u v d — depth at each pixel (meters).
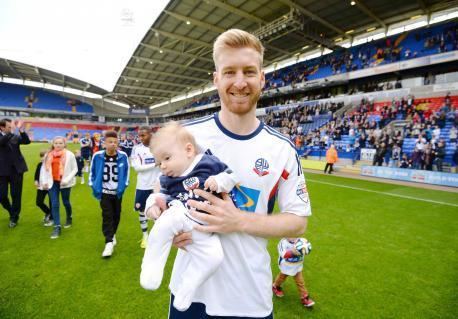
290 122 25.23
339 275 3.38
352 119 19.97
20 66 34.31
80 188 8.64
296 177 1.36
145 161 4.08
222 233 1.26
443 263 3.71
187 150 1.33
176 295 1.21
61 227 4.94
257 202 1.29
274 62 32.91
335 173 13.95
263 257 1.31
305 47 27.33
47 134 43.94
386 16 20.89
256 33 20.39
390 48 22.39
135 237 4.56
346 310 2.71
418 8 19.59
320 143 18.66
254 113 1.31
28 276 3.21
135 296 2.86
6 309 2.60
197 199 1.26
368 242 4.44
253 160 1.29
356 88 23.62
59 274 3.27
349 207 6.73
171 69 33.16
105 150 3.88
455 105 16.48
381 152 13.74
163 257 1.28
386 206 6.86
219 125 1.34
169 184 1.35
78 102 50.09
